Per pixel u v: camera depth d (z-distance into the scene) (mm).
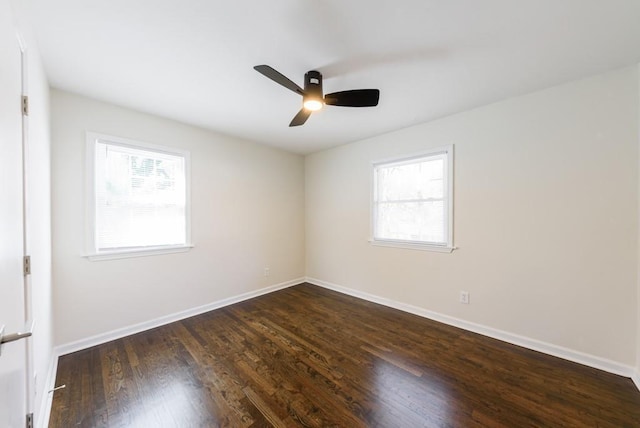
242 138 3623
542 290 2275
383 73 2018
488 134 2561
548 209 2242
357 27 1530
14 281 1026
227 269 3475
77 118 2328
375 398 1714
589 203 2061
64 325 2244
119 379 1904
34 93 1504
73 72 1979
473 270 2674
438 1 1340
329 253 4203
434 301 2975
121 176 2635
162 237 2920
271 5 1366
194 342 2455
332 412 1596
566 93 2150
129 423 1519
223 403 1670
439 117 2875
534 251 2316
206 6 1368
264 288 3947
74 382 1866
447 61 1862
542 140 2264
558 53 1762
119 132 2568
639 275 1850
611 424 1496
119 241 2625
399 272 3299
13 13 1073
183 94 2346
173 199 3006
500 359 2156
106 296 2482
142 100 2455
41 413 1506
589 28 1519
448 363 2104
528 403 1659
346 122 3029
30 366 1271
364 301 3602
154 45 1683
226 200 3463
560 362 2111
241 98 2432
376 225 3572
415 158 3137
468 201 2701
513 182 2418
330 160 4160
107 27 1511
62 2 1316
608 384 1830
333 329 2730
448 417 1553
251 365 2084
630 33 1556
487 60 1849
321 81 2002
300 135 3510
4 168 918
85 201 2365
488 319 2576
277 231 4137
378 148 3508
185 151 3059
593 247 2049
